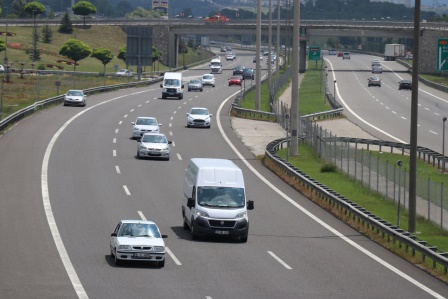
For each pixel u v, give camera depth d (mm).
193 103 152625
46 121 114000
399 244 51781
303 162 89875
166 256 47094
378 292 40531
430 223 60719
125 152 91688
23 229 53344
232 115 133500
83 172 77688
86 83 191000
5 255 45531
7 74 183125
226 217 52094
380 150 102562
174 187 72625
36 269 42312
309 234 56312
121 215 59656
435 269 46094
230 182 54188
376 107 159250
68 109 131250
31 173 75625
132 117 125000
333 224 60281
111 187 71000
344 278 43438
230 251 49562
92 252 47375
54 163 81688
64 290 37844
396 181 76250
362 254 50375
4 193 65875
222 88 199875
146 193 69062
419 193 70188
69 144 94750
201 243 51625
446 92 192125
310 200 69938
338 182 77500
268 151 89812
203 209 52375
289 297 38406
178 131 112188
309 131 103375
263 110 147250
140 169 81125
